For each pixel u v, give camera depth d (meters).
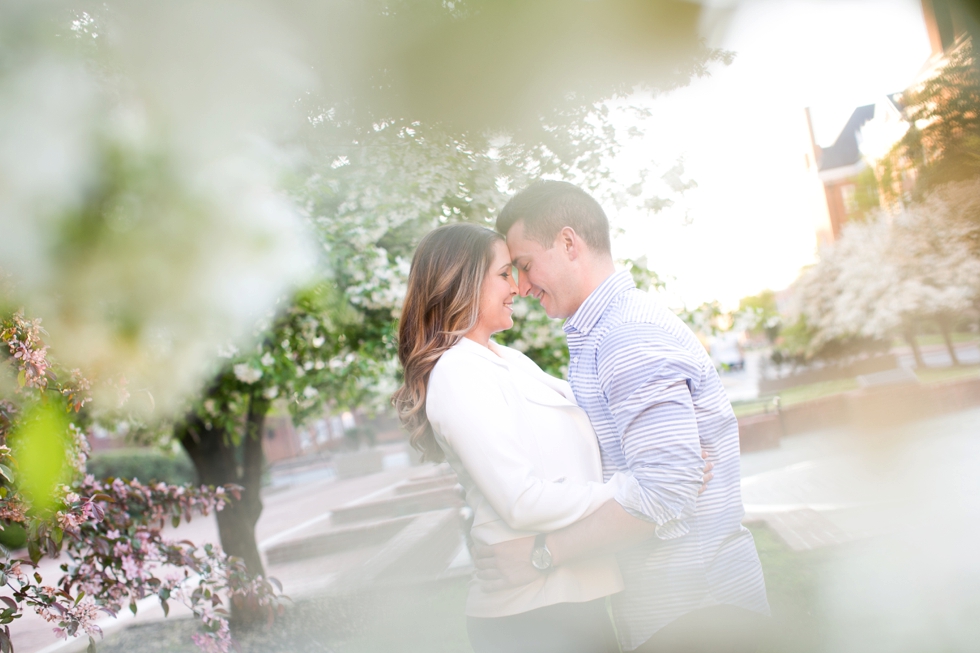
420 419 1.61
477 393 1.48
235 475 5.24
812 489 6.28
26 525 1.87
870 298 11.38
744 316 4.15
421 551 5.88
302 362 4.33
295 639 3.82
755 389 16.75
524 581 1.46
